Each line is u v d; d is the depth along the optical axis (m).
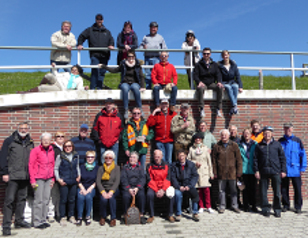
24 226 5.76
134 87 6.83
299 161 6.69
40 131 6.64
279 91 7.70
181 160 6.20
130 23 7.70
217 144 6.65
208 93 7.34
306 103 7.93
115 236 5.11
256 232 5.21
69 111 6.83
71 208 5.97
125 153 6.66
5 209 5.49
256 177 6.34
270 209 6.77
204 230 5.37
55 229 5.59
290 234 5.08
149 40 8.18
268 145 6.37
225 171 6.50
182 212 6.70
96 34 7.54
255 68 7.82
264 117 7.68
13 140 5.71
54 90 6.84
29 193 6.23
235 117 7.57
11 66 6.73
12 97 6.38
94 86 7.50
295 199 6.55
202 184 6.41
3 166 5.58
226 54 7.39
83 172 6.05
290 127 6.72
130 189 5.94
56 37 7.22
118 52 7.76
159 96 7.01
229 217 6.20
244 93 7.50
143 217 5.92
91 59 7.49
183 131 6.66
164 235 5.12
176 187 6.10
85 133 6.35
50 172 5.89
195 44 8.30
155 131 6.82
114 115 6.48
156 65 7.22
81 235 5.20
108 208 6.73
